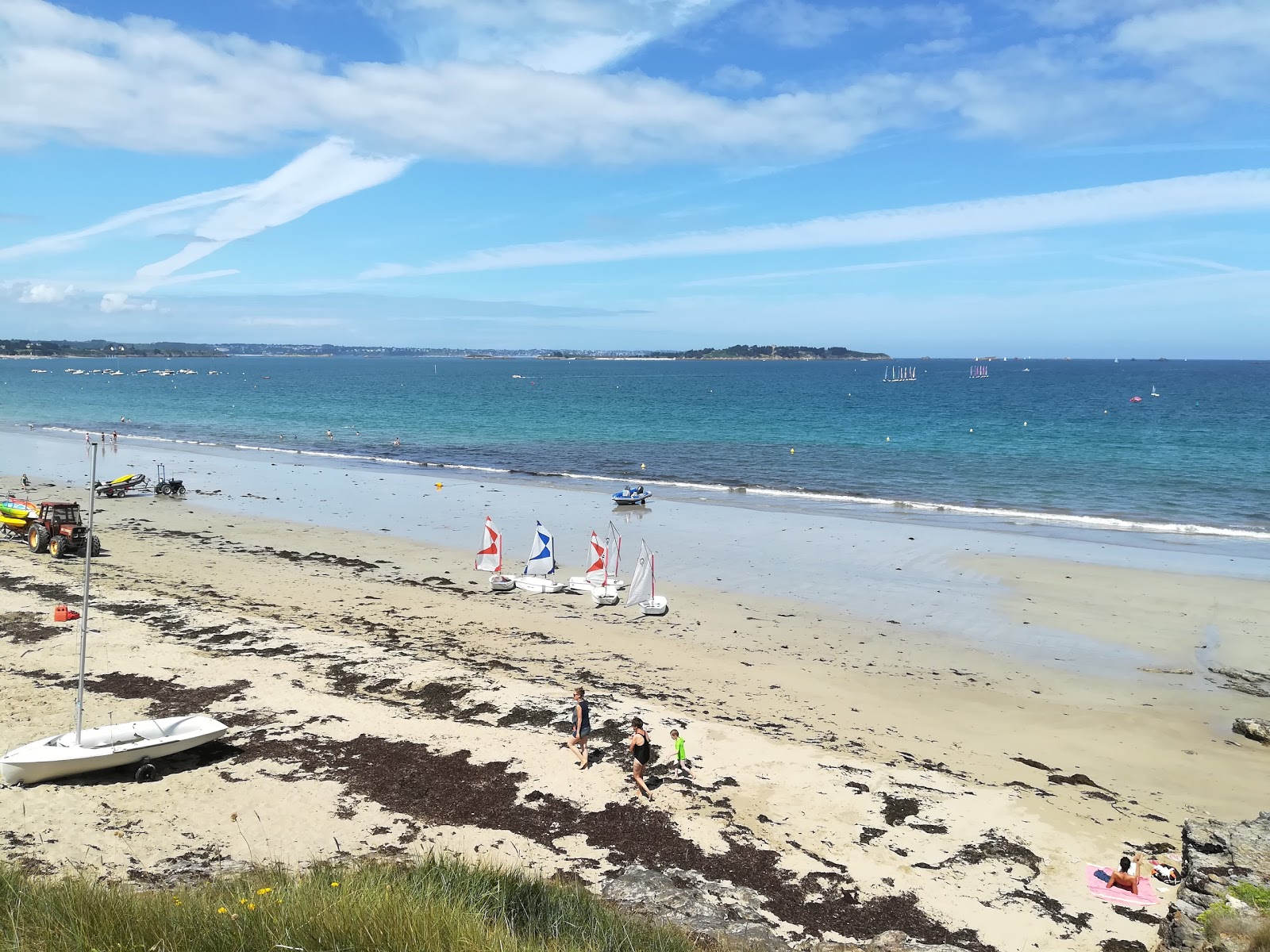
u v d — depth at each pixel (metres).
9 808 14.32
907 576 32.41
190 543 36.12
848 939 12.07
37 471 56.25
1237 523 41.41
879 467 59.50
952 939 12.24
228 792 15.44
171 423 92.50
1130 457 62.53
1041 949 12.09
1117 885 13.54
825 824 15.15
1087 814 15.96
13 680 19.72
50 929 8.20
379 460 63.97
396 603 28.20
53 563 31.41
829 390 168.75
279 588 29.48
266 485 52.12
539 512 44.16
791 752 17.84
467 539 37.81
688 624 26.94
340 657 22.42
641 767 16.08
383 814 14.88
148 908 8.95
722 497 49.06
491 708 19.41
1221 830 13.80
